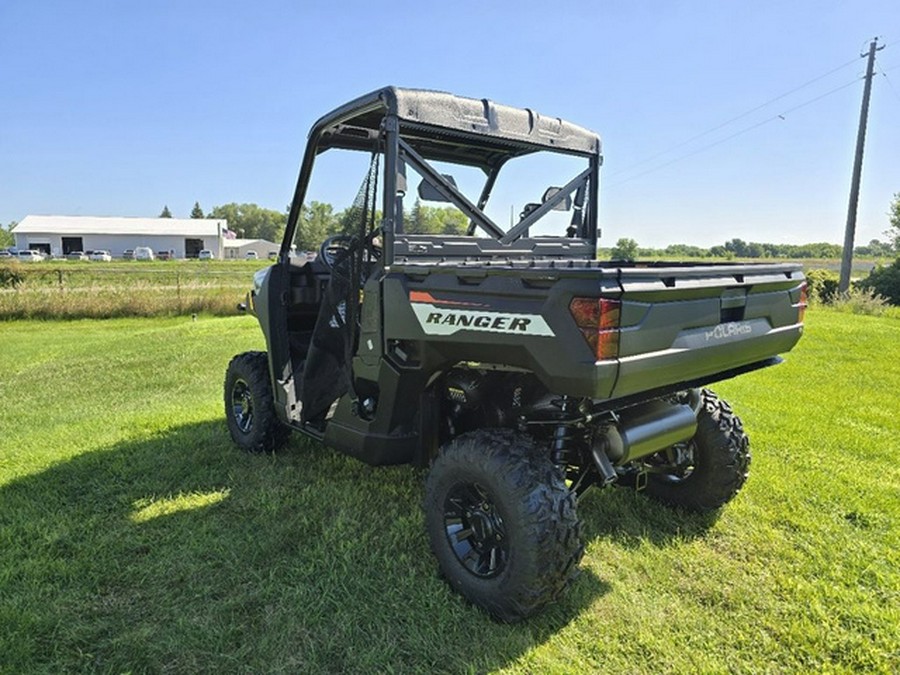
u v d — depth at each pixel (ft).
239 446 13.08
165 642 6.81
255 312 12.76
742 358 7.92
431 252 8.98
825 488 10.99
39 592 7.70
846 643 6.87
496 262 9.37
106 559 8.53
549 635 6.99
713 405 9.77
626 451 7.68
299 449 13.02
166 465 12.12
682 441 8.84
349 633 6.98
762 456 12.77
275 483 11.18
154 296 47.70
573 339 6.15
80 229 200.75
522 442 7.36
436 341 7.52
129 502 10.46
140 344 28.60
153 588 7.88
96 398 18.40
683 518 9.87
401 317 7.98
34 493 10.82
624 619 7.27
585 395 6.18
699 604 7.61
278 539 9.05
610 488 10.83
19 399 18.38
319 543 8.89
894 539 9.17
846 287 62.59
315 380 10.71
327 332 10.46
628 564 8.49
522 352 6.72
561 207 10.87
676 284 6.68
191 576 8.14
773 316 8.36
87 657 6.59
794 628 7.08
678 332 6.78
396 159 8.48
